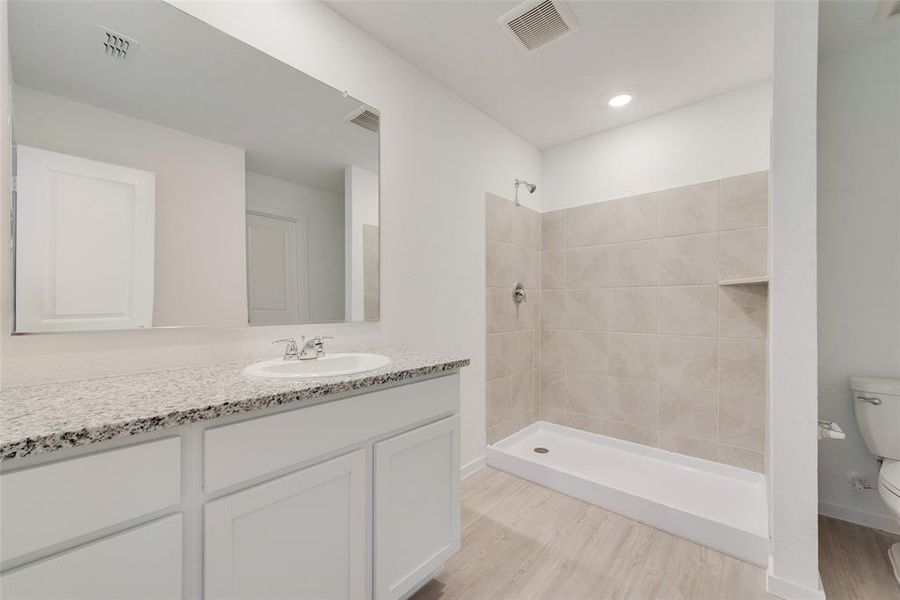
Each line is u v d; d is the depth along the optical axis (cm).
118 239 109
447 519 135
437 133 205
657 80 202
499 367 250
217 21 128
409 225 191
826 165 182
